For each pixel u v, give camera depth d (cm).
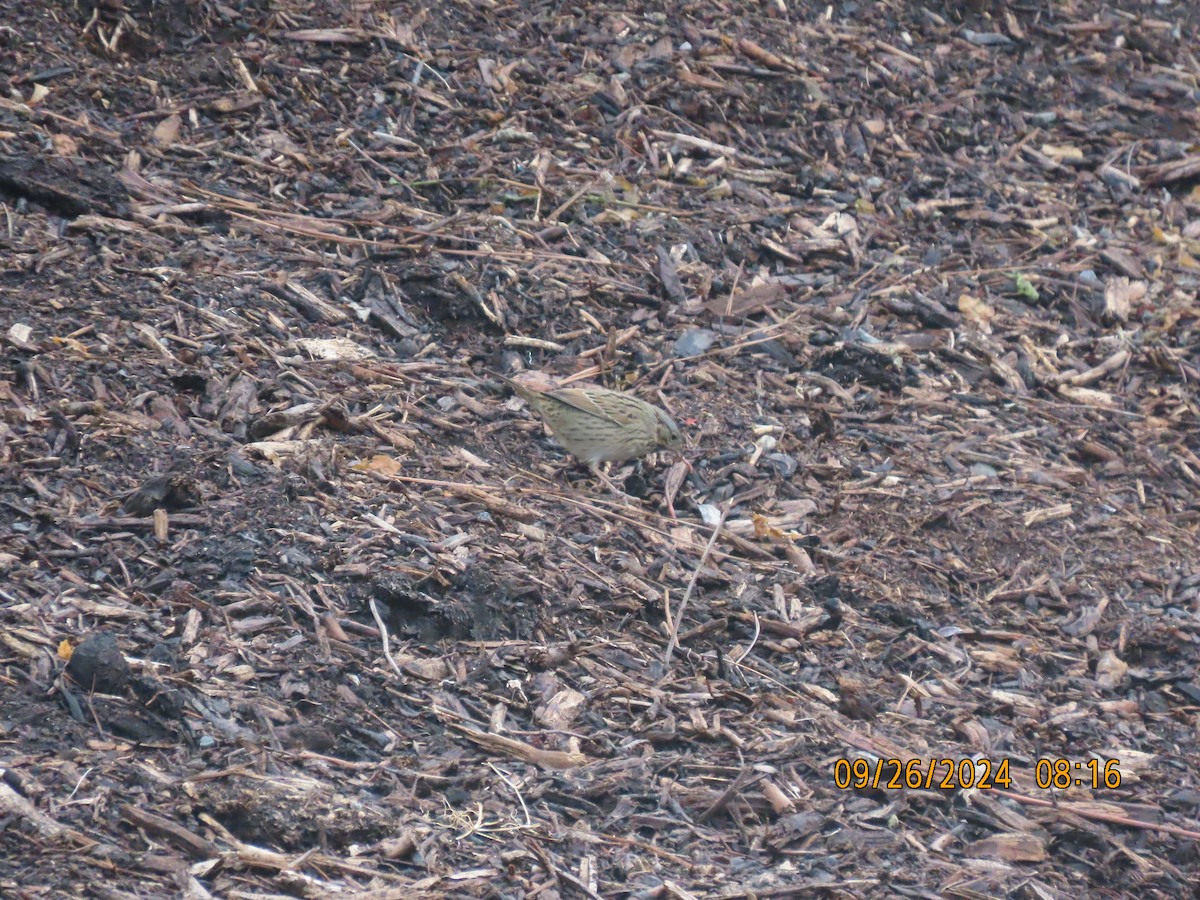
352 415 1095
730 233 1524
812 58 1853
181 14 1516
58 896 610
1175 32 2145
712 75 1753
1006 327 1516
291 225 1329
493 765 788
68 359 1049
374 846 696
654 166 1591
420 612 883
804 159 1692
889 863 789
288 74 1512
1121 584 1167
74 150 1309
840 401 1335
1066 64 2016
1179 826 902
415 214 1398
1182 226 1764
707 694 899
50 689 746
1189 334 1569
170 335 1120
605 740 834
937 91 1889
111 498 920
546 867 713
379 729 789
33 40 1416
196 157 1375
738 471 1200
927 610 1077
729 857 763
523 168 1512
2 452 934
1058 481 1286
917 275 1555
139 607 829
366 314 1246
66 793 675
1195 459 1383
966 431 1339
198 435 1015
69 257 1179
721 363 1344
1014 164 1808
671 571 1030
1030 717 978
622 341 1327
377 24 1630
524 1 1780
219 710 761
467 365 1242
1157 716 1023
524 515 1038
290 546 906
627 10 1816
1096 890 829
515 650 889
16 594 813
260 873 659
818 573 1079
